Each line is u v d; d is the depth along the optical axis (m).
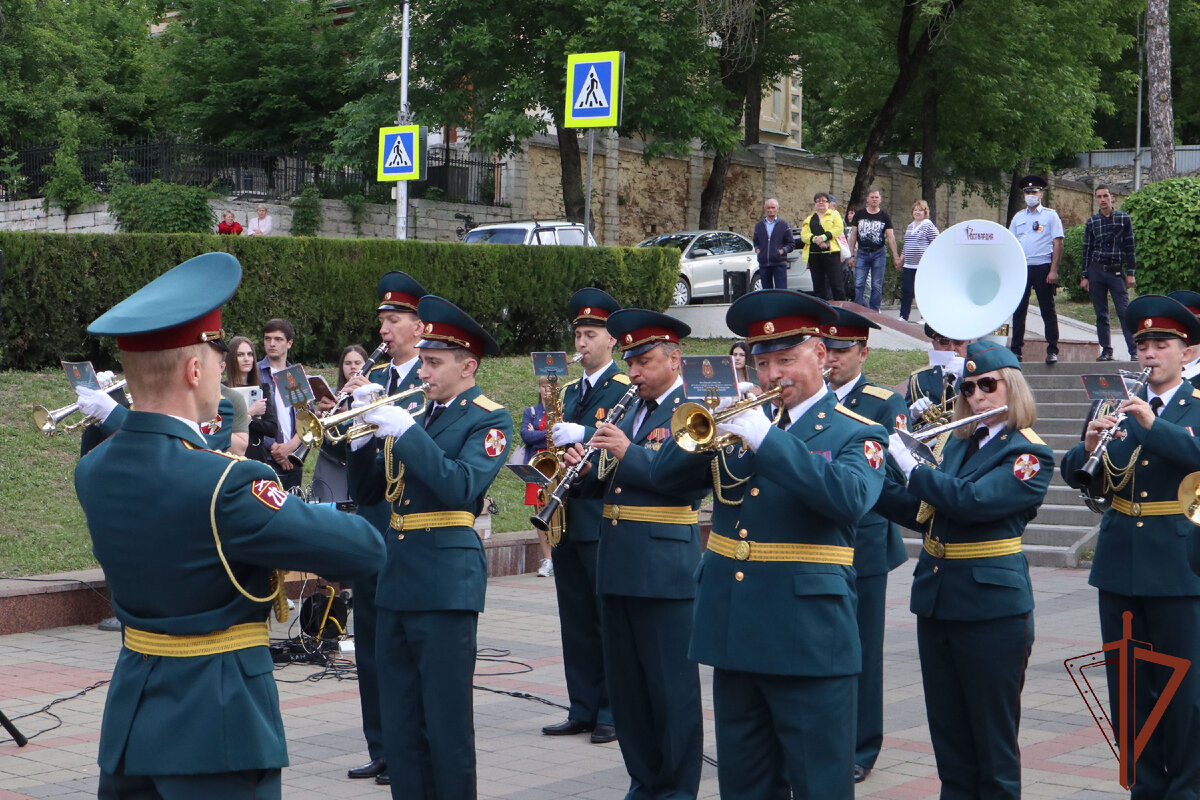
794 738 4.25
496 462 5.22
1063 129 37.25
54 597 9.09
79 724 6.68
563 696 7.53
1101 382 5.86
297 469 8.97
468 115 26.11
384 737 5.28
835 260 19.27
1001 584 4.95
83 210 25.84
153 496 3.18
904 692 7.68
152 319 3.21
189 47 31.47
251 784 3.25
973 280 6.42
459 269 16.45
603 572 5.71
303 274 15.21
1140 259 15.90
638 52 24.75
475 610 5.21
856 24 30.83
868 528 6.25
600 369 7.06
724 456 4.48
